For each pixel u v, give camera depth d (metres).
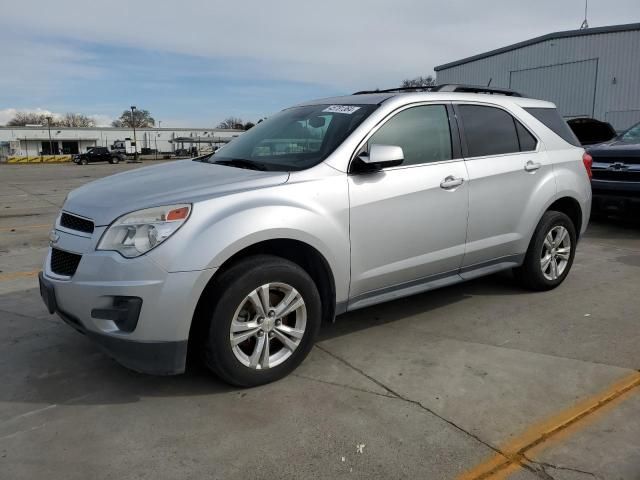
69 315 3.11
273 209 3.16
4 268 6.27
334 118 3.97
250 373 3.19
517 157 4.62
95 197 3.30
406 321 4.38
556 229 5.02
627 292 5.12
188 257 2.89
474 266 4.45
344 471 2.50
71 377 3.43
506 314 4.53
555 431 2.80
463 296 5.00
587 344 3.91
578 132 12.33
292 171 3.45
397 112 3.92
